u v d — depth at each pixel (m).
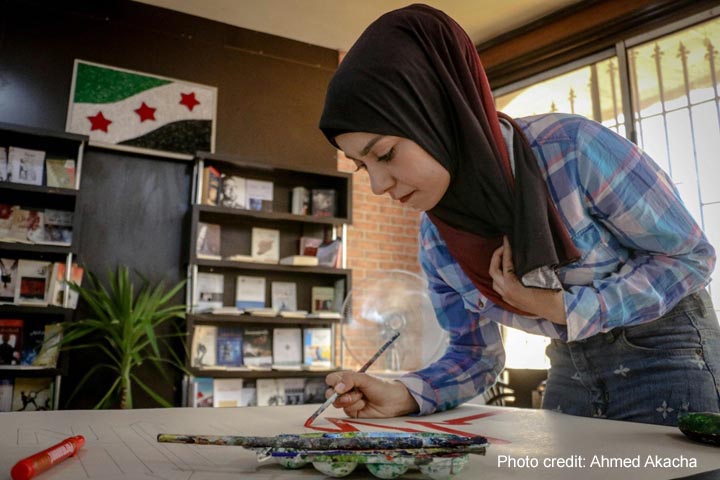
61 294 3.27
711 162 3.28
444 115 0.89
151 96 3.87
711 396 0.95
